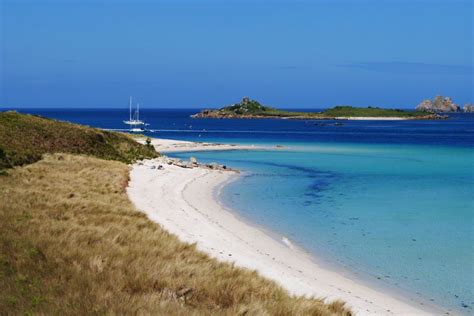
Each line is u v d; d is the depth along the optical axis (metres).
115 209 24.88
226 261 18.73
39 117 57.12
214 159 68.75
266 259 21.27
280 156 73.75
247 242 24.05
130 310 11.34
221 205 33.88
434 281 19.62
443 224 29.14
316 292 17.39
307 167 59.88
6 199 23.31
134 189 35.31
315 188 43.03
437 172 55.06
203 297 13.49
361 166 61.19
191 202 33.81
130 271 14.52
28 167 35.56
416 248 24.05
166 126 181.00
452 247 24.30
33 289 12.44
